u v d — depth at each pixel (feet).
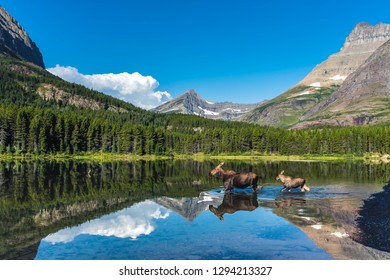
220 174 132.16
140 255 55.21
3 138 487.61
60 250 58.54
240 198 113.70
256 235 66.80
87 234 68.80
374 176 203.72
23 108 577.43
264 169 275.18
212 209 94.32
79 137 566.36
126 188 144.97
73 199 114.93
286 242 62.13
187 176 208.95
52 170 253.24
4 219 83.82
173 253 56.08
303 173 230.07
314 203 102.94
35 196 121.70
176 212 91.30
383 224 76.48
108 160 473.67
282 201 106.93
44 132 507.30
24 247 60.59
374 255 56.08
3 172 230.68
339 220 80.38
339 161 485.97
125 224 77.00
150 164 369.09
